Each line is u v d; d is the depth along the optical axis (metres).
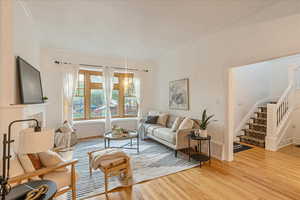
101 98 5.38
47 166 1.82
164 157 3.35
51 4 2.31
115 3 2.29
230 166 2.90
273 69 5.56
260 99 5.36
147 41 3.89
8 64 1.81
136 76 5.61
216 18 2.72
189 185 2.29
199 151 3.55
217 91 3.33
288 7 2.17
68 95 4.54
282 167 2.85
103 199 1.98
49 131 1.37
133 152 3.66
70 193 2.11
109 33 3.38
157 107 5.66
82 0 2.22
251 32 2.68
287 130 4.16
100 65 5.09
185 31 3.28
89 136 4.96
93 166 2.15
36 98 2.79
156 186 2.27
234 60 2.97
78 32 3.33
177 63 4.59
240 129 4.73
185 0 2.21
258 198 1.98
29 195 1.18
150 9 2.45
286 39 2.22
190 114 4.11
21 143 1.28
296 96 4.37
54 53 4.42
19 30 2.19
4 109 1.68
